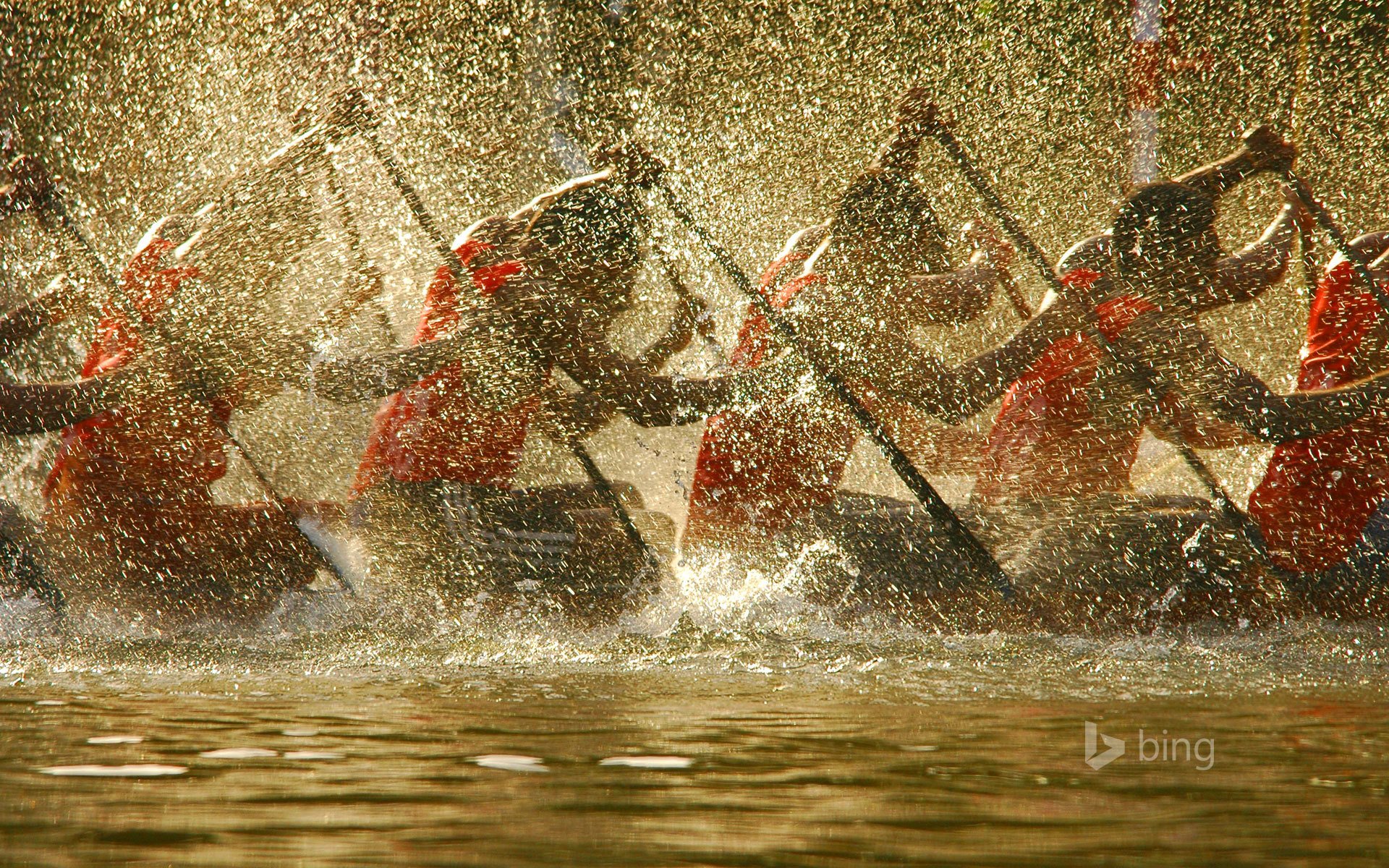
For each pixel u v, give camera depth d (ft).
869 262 47.11
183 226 49.80
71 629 41.39
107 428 43.68
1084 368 45.42
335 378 46.29
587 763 21.56
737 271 47.24
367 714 27.22
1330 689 31.32
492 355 45.68
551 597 43.68
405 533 44.78
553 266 46.26
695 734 24.43
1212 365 44.29
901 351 46.55
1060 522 44.27
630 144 49.19
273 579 43.73
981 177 48.91
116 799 18.85
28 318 47.60
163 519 43.50
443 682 32.83
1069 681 32.60
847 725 25.64
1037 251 47.42
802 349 45.21
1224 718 26.68
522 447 46.57
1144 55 90.43
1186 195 46.03
